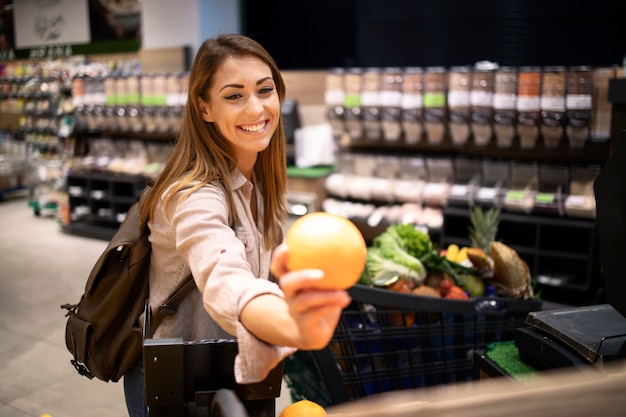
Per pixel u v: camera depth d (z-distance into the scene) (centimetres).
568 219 411
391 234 242
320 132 556
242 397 115
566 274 420
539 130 426
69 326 155
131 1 716
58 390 326
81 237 657
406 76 471
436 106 462
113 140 675
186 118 135
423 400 85
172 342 111
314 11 869
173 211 127
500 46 743
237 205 138
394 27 798
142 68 701
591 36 697
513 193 436
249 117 127
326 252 79
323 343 77
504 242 446
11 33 891
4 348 378
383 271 229
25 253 593
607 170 130
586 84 401
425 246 241
